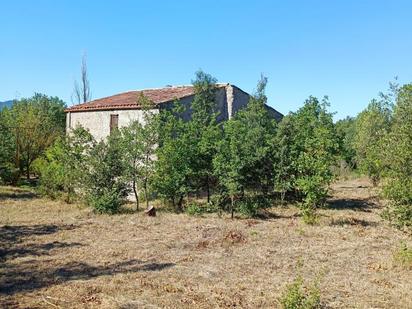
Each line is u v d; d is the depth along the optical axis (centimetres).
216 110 2612
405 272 978
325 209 1881
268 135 1841
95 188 1797
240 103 2806
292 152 1842
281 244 1237
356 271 986
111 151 1800
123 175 1806
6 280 895
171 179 1733
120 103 2319
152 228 1444
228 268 995
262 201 1842
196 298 798
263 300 788
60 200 2095
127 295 812
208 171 1783
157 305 765
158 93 2567
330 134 1866
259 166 1792
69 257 1080
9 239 1280
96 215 1692
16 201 2078
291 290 737
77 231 1396
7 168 2736
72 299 790
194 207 1708
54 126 3406
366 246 1223
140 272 955
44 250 1150
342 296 820
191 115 2305
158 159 1761
